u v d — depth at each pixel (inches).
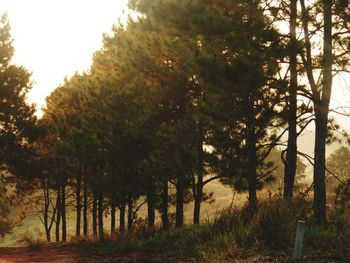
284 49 409.1
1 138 1109.7
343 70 476.7
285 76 517.7
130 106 708.7
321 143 476.4
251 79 409.7
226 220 459.8
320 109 476.4
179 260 429.1
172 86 635.5
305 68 477.4
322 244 360.2
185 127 619.5
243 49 441.7
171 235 590.6
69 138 824.9
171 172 671.1
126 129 698.2
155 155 661.9
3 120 1116.5
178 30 448.5
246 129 610.9
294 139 564.4
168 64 617.3
